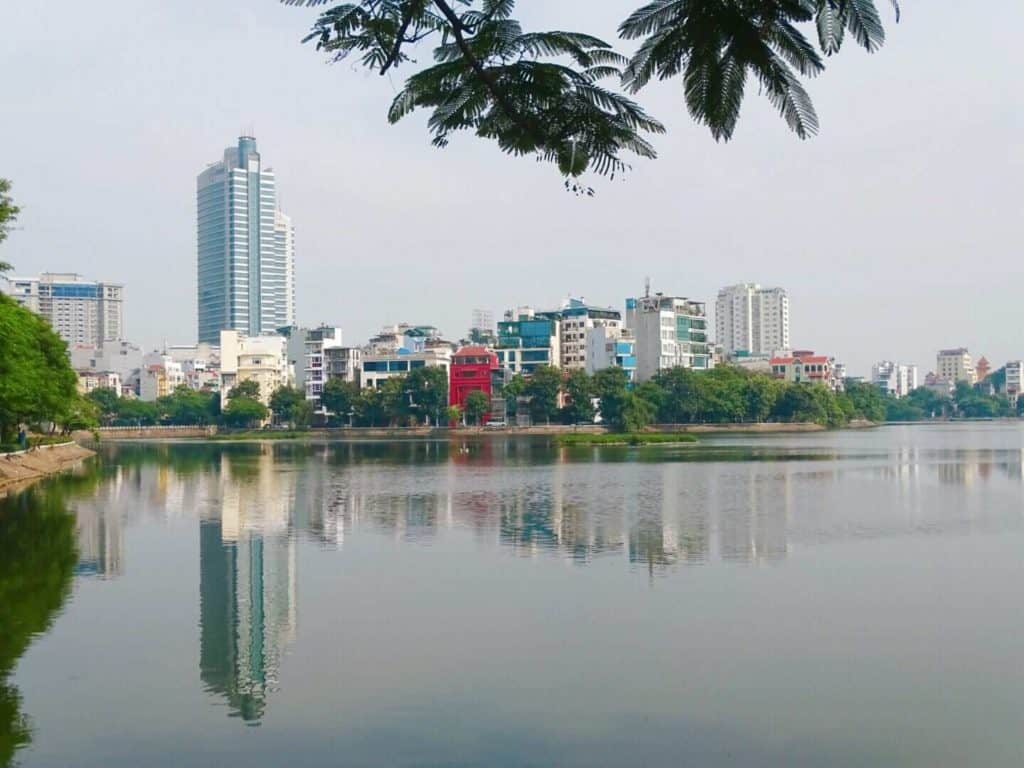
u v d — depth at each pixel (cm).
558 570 3628
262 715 2070
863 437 17388
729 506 5691
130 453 12950
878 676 2316
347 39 829
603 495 6400
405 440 17100
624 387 18188
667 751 1875
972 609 2972
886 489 6719
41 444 10450
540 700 2156
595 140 812
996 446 13262
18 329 6259
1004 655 2484
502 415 19600
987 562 3762
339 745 1908
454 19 809
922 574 3522
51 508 5769
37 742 1925
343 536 4553
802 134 743
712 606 3022
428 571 3625
